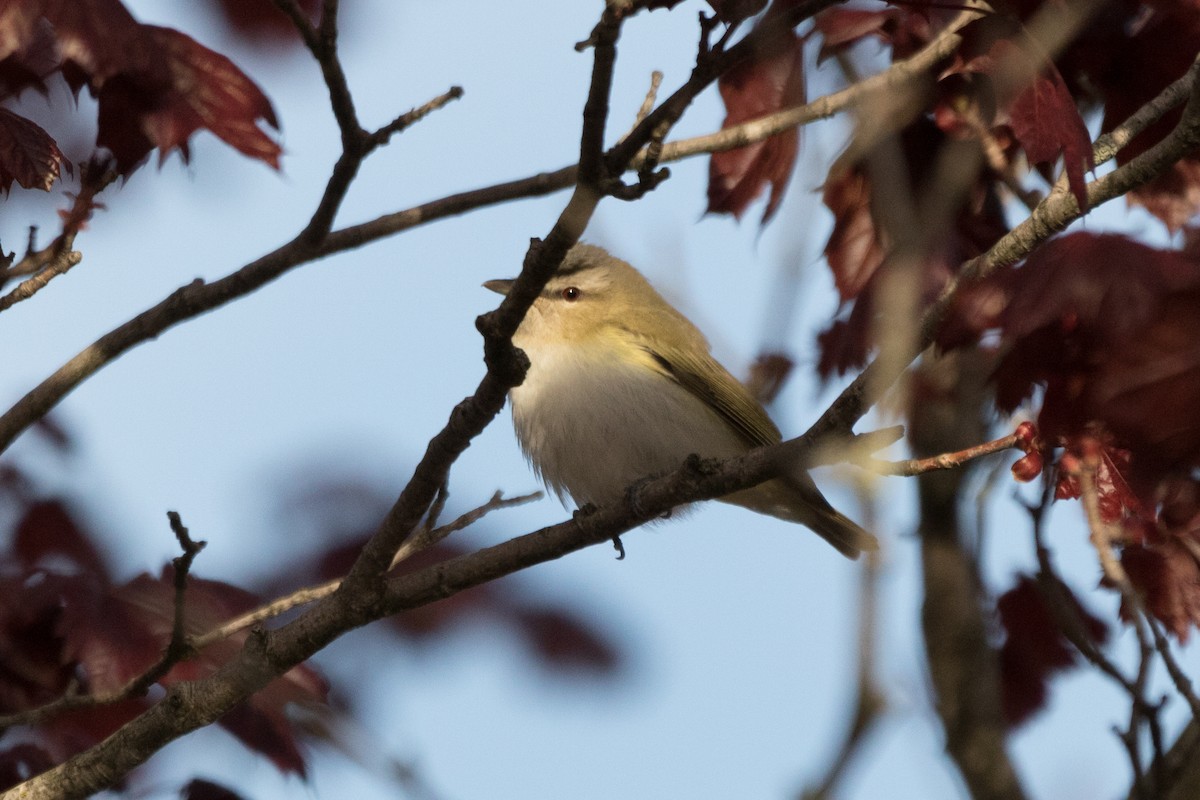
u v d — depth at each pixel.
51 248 8.66
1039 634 10.20
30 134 8.56
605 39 6.71
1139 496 7.46
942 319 7.79
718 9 7.18
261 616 9.12
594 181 7.23
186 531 8.26
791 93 9.84
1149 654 8.25
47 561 11.46
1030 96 8.14
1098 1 8.34
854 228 9.61
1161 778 8.22
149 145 8.65
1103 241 7.78
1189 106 7.55
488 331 7.80
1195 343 7.38
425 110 8.97
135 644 9.17
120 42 8.37
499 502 9.39
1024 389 8.14
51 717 8.62
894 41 9.60
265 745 9.45
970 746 9.40
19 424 9.71
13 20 8.12
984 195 9.33
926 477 10.08
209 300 9.88
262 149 8.76
